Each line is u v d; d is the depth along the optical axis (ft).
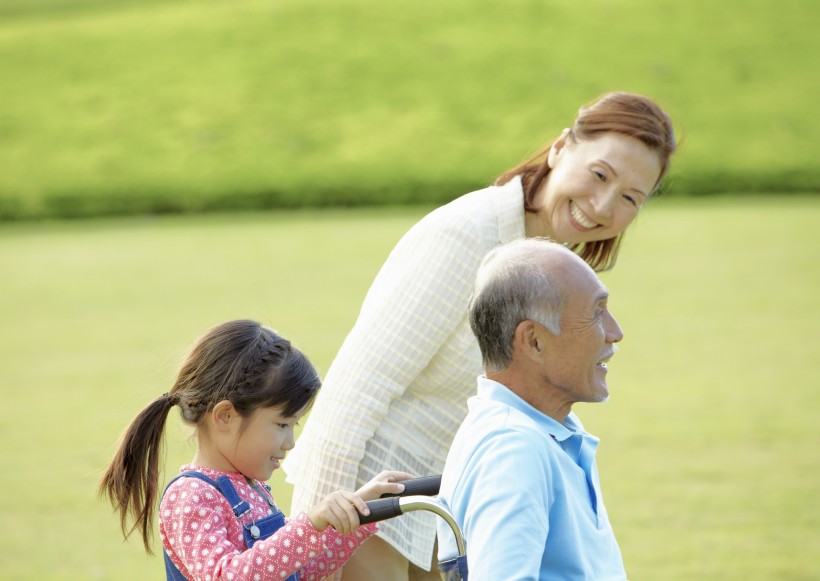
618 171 25.45
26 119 247.29
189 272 131.54
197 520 20.95
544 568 18.31
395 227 166.50
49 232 183.42
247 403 21.50
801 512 48.70
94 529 50.39
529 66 260.83
